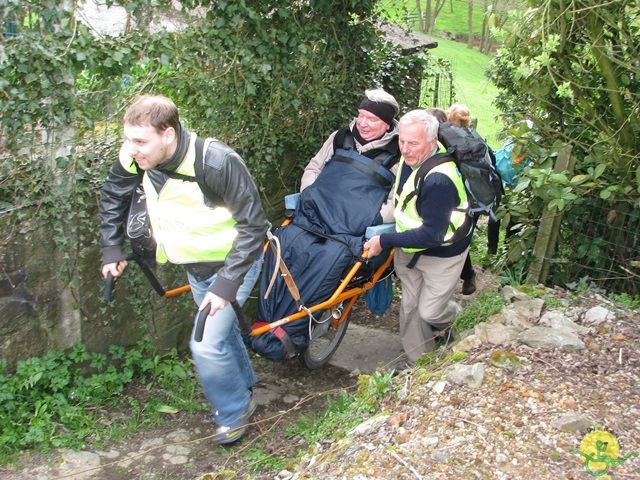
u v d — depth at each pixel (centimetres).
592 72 450
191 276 354
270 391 435
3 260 344
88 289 388
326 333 464
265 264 401
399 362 476
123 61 357
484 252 651
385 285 457
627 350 364
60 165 349
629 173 447
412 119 373
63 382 372
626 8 427
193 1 398
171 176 308
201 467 351
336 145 457
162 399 406
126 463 349
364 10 543
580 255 475
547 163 452
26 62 322
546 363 349
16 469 332
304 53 468
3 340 353
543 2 413
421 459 282
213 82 416
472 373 329
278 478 318
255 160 473
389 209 421
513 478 267
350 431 321
